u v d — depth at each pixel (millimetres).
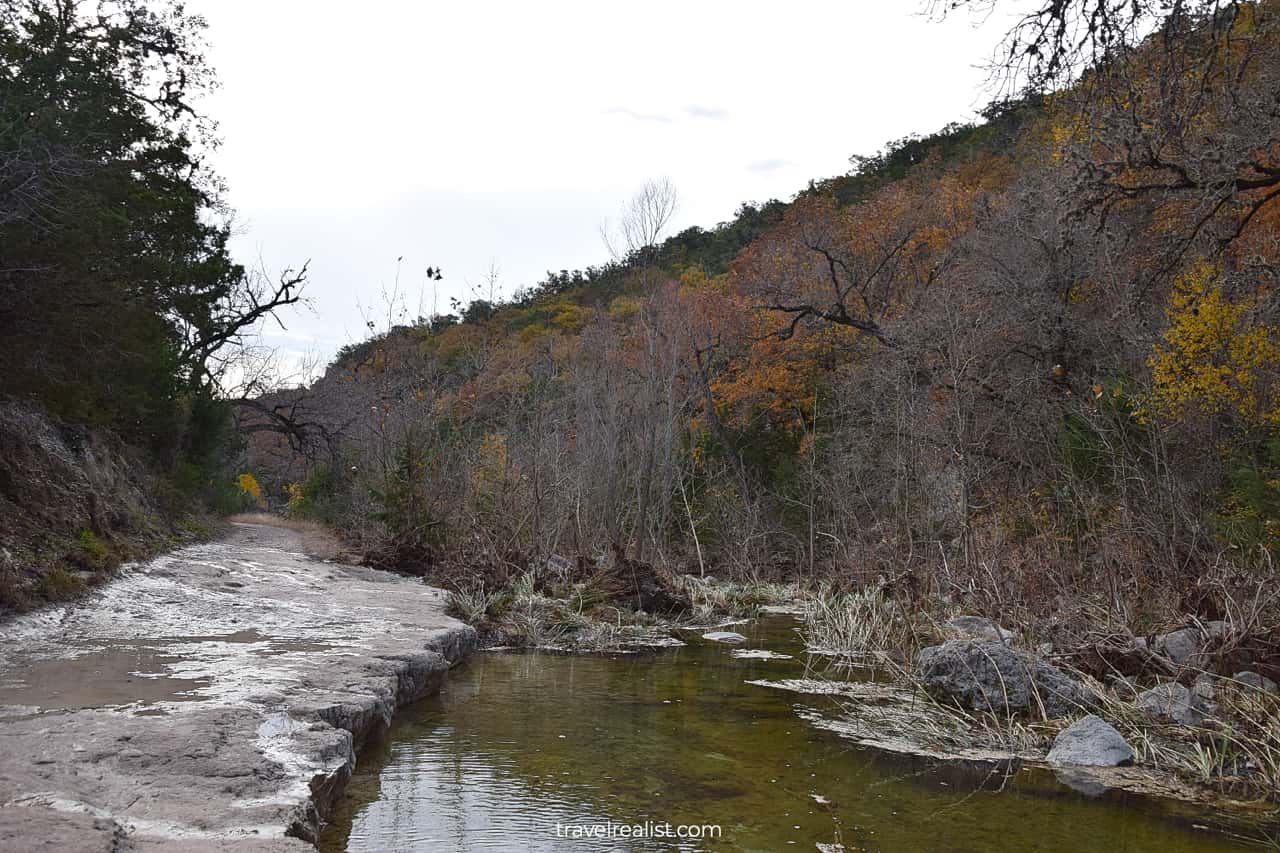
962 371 16281
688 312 31016
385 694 6934
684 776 6270
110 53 17625
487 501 18328
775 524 25906
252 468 55750
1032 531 13719
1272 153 13570
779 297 33156
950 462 15539
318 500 34938
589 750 6828
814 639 13211
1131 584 10594
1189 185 12414
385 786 5723
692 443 28016
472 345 26484
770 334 29469
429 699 8438
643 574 15773
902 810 5715
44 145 11211
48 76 13797
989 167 38656
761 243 43062
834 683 9906
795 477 26797
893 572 13258
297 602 11383
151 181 19125
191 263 21125
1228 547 10562
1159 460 13266
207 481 26766
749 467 29891
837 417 25750
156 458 22484
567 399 23047
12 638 7906
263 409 37344
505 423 22438
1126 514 11180
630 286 31703
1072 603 10180
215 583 12094
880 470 19094
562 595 15492
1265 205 17203
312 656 7930
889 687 9664
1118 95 11086
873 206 36938
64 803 3979
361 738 6441
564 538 19953
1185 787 6328
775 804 5746
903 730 7738
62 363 12891
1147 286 14719
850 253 34469
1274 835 5371
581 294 51500
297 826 4129
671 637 13586
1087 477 13852
